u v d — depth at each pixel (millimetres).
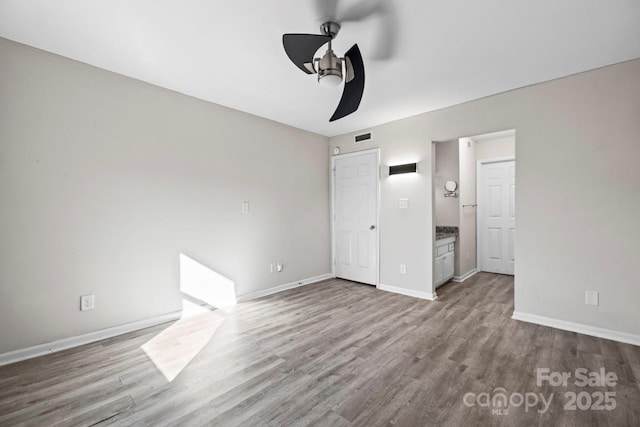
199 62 2502
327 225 4945
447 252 4496
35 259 2303
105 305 2641
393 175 4098
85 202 2535
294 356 2311
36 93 2303
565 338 2592
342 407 1715
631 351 2340
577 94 2703
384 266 4223
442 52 2328
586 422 1585
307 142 4570
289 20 1942
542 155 2883
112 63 2527
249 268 3779
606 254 2586
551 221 2842
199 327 2881
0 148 2158
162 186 3004
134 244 2814
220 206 3480
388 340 2584
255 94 3172
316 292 4094
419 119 3805
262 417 1631
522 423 1579
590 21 1939
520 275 3020
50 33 2102
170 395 1831
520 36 2115
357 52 1976
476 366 2148
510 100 3070
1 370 2098
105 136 2639
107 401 1772
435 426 1560
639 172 2443
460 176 4785
